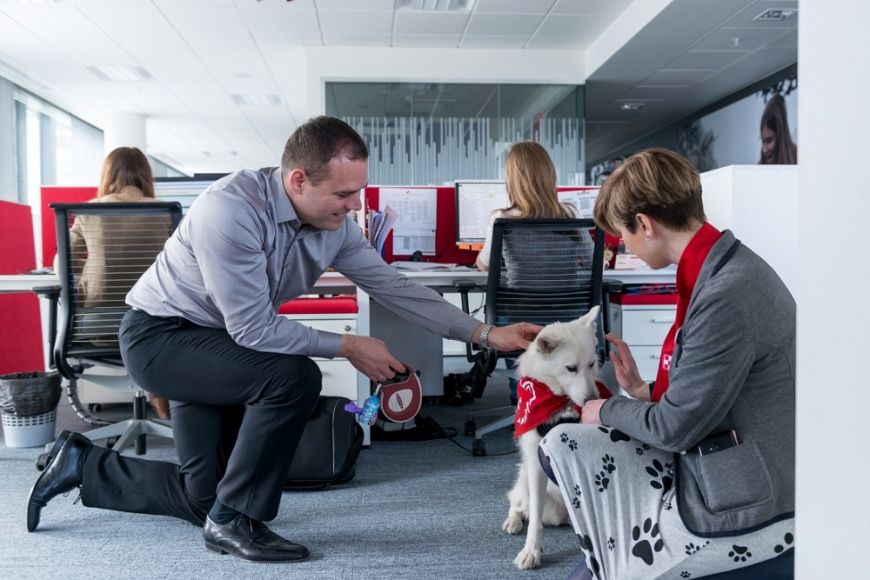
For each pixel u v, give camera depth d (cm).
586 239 268
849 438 56
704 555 110
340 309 267
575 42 668
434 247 357
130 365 170
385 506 207
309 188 155
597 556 119
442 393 362
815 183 59
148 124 989
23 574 159
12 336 378
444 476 240
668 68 662
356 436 232
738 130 764
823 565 59
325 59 668
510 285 269
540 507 162
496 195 352
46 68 700
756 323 106
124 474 183
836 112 56
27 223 396
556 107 708
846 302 56
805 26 59
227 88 799
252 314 156
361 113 689
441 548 174
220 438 177
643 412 116
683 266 119
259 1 537
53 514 200
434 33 630
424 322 192
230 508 166
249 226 154
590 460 120
